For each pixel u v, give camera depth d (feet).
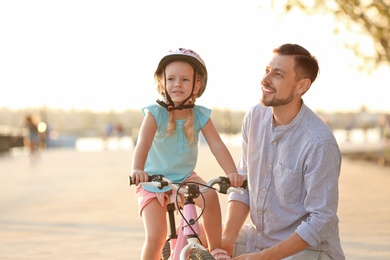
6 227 32.94
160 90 16.47
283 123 16.01
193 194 15.02
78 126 224.74
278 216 16.22
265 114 16.47
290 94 15.67
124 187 53.06
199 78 16.28
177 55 15.93
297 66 15.60
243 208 17.08
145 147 15.85
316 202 15.53
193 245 14.67
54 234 30.63
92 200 44.24
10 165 85.97
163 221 16.01
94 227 32.60
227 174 16.15
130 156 103.81
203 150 122.11
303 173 15.83
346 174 64.23
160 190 15.98
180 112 16.28
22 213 38.32
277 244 15.60
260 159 16.33
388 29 56.44
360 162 82.74
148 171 16.57
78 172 70.69
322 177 15.47
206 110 16.53
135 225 33.09
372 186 51.88
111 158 98.58
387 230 30.35
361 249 25.94
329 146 15.51
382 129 132.98
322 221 15.39
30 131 97.30
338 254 16.35
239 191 15.11
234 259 15.74
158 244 15.78
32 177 64.95
